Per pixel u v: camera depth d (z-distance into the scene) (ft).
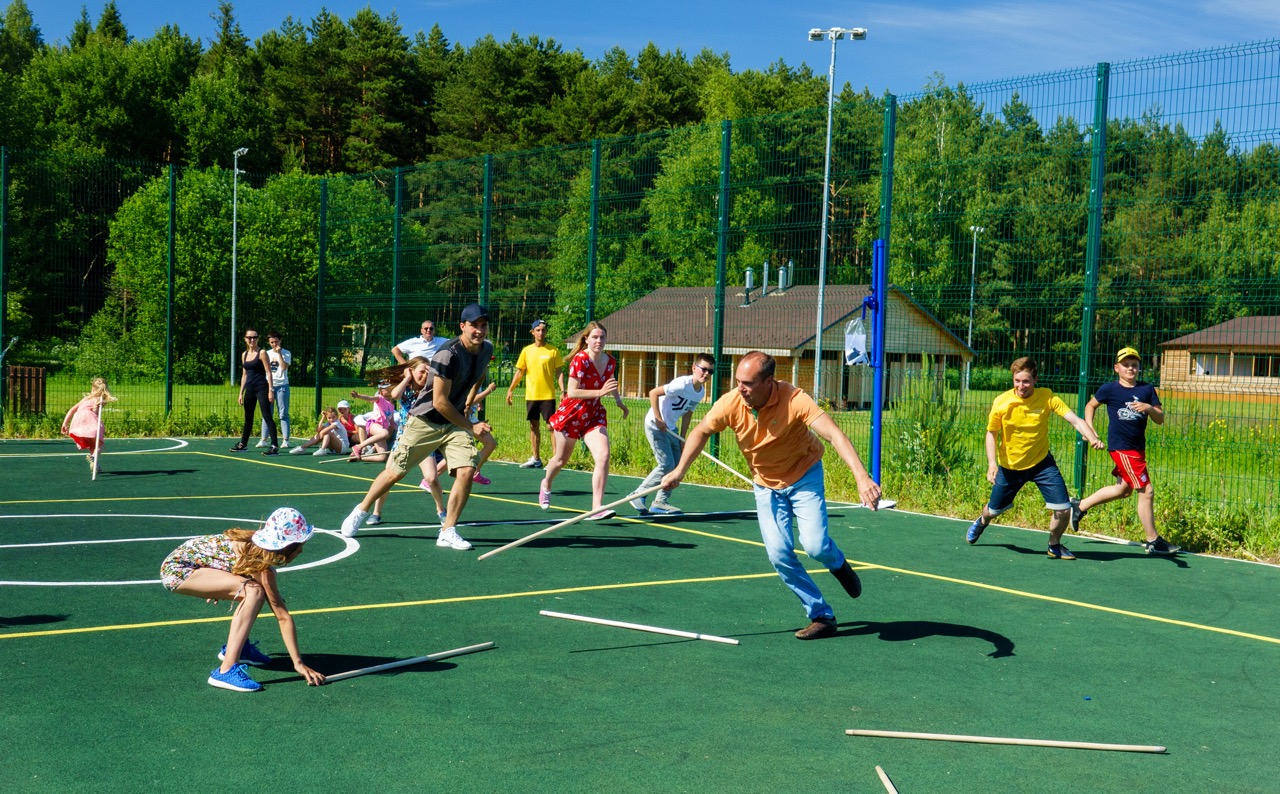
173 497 37.40
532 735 14.51
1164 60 33.91
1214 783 13.42
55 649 18.03
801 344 82.02
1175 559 29.22
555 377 49.29
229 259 112.68
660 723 15.10
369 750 13.80
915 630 20.88
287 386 57.77
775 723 15.24
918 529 33.65
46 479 41.55
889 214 41.27
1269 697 17.06
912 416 40.65
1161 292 34.24
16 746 13.61
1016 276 38.11
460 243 59.57
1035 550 30.27
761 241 47.67
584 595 23.25
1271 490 32.40
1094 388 36.01
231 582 16.34
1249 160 32.09
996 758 14.10
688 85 221.25
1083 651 19.62
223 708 15.30
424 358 34.30
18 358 69.31
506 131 220.02
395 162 223.10
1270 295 31.81
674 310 55.36
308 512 34.58
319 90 228.22
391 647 18.81
